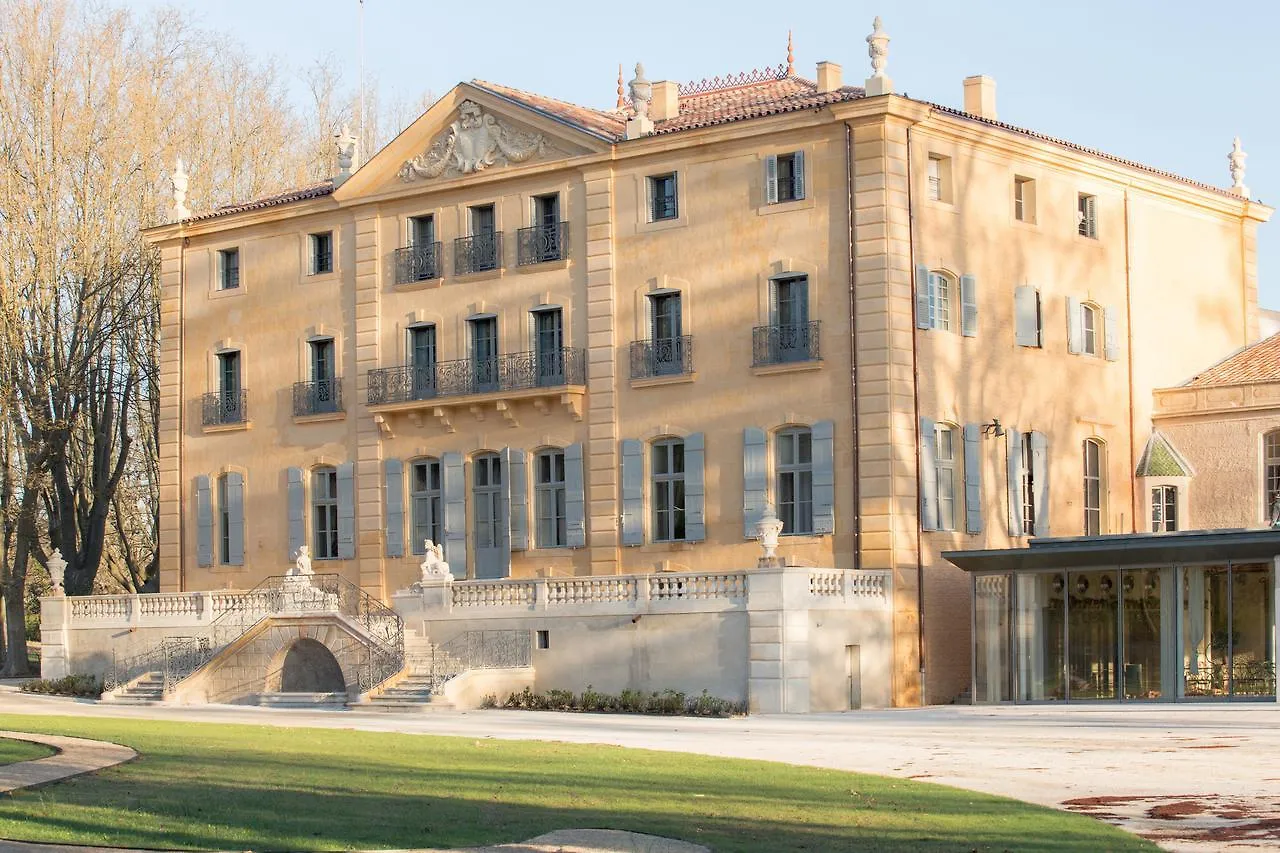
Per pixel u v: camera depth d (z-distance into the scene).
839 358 44.00
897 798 22.47
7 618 61.09
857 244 43.84
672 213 47.12
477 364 50.34
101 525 63.34
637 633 42.62
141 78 63.03
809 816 20.88
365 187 52.69
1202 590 39.88
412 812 21.42
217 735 32.38
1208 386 50.62
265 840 19.55
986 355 46.41
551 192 49.28
